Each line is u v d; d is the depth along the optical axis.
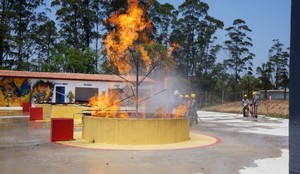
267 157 9.38
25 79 37.81
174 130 11.55
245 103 27.44
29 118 21.52
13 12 60.78
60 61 55.53
